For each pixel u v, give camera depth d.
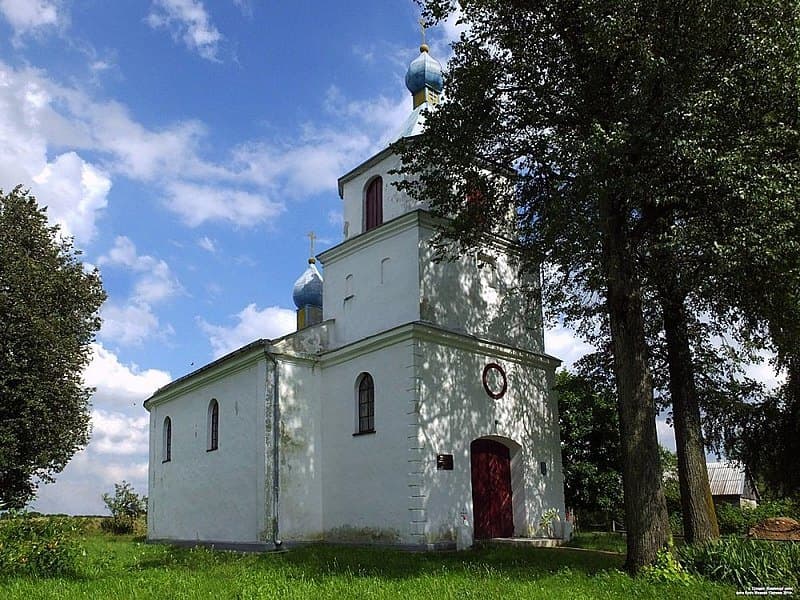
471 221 16.72
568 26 14.40
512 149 16.00
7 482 25.83
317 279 33.56
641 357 14.36
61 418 26.94
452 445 19.53
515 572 13.58
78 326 28.41
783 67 12.47
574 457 32.09
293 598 10.84
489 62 15.40
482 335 21.39
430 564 15.05
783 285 13.67
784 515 31.20
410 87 25.39
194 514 25.19
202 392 25.92
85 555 16.94
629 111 13.56
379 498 19.48
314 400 22.11
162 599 11.02
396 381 19.62
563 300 19.30
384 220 22.48
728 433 20.50
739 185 12.15
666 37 13.39
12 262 26.14
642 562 13.26
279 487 20.69
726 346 17.31
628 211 14.62
